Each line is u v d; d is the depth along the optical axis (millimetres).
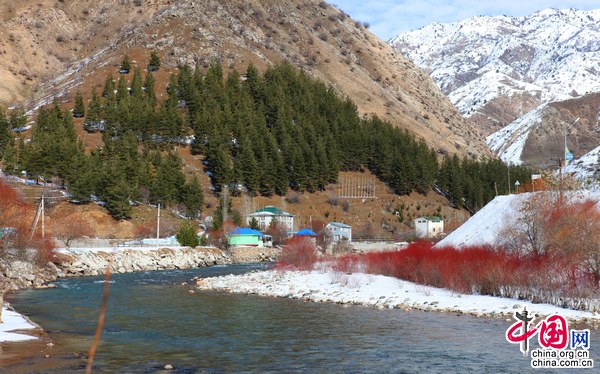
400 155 195625
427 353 30141
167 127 178375
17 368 25125
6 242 67125
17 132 184250
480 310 43250
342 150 198500
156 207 142250
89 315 42219
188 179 163875
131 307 46719
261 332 35969
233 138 188125
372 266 69750
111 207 127125
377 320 40312
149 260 95312
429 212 184250
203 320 40406
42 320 39656
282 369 26953
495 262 51281
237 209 156875
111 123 177000
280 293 55531
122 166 141375
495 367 27328
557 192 59531
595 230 46969
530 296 46875
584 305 42375
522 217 60594
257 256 124625
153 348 31141
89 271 80688
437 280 55875
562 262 47031
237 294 56219
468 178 199250
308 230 137750
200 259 106500
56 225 106125
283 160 181500
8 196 96438
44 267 73688
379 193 188625
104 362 27672
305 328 37281
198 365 27516
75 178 132375
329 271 72250
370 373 26281
